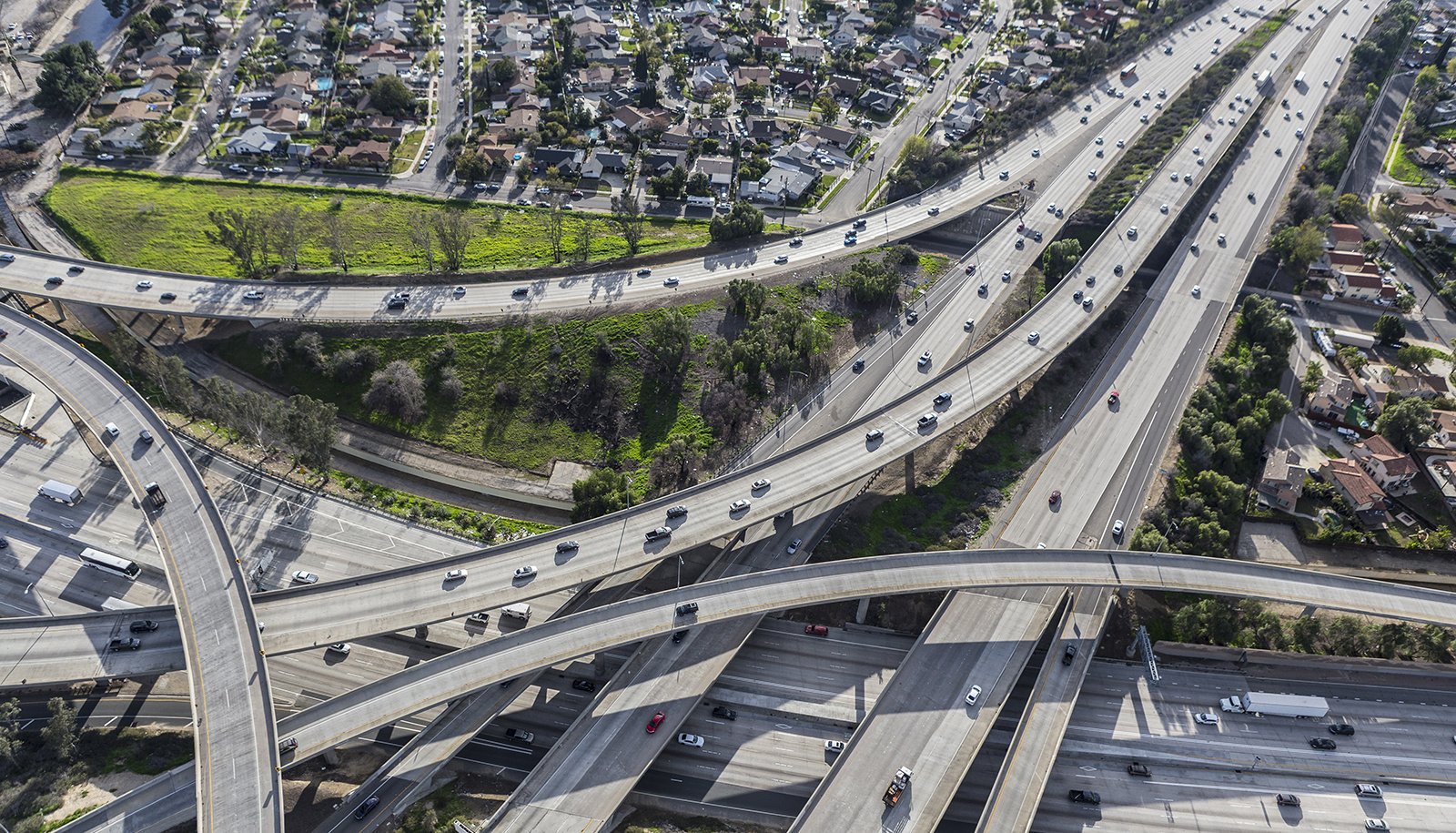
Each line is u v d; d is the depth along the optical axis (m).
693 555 150.25
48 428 166.50
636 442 174.50
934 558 135.00
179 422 172.88
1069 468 161.75
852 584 130.25
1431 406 173.88
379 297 192.75
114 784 115.25
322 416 156.00
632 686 122.00
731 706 130.12
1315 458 171.25
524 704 130.50
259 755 106.75
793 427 171.50
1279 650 136.88
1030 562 135.38
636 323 193.12
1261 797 120.31
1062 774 122.12
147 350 185.25
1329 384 180.75
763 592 129.38
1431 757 125.38
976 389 165.38
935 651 126.94
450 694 116.06
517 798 107.88
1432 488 164.25
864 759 112.69
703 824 116.31
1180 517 152.50
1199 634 138.38
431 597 127.69
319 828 109.31
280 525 152.62
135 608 127.69
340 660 133.62
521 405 180.12
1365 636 134.50
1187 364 186.50
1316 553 153.50
